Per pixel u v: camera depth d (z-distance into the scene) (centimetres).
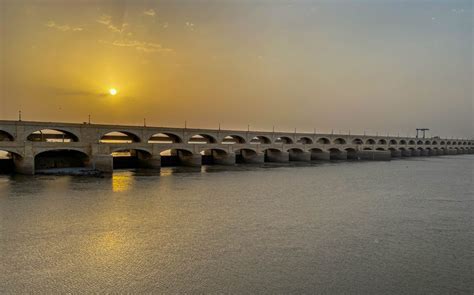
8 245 2856
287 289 2153
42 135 9206
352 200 5025
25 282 2205
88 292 2089
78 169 7750
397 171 9519
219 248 2844
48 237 3069
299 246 2920
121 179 6944
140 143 8762
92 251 2741
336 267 2494
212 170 9138
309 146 13450
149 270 2402
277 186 6359
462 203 4853
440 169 10244
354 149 15325
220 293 2094
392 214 4125
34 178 6712
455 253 2803
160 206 4391
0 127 7081
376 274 2388
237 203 4678
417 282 2275
